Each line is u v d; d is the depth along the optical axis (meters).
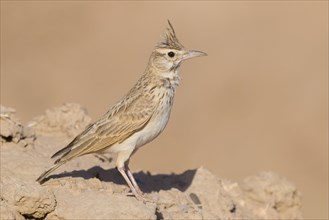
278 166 56.44
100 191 23.20
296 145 59.22
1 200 22.12
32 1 82.50
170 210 24.52
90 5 81.31
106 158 27.30
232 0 78.62
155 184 26.62
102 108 64.50
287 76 67.06
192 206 25.27
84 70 70.75
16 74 70.12
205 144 58.59
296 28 73.94
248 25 74.88
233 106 63.78
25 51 74.25
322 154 58.16
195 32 74.50
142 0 80.62
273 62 69.19
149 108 24.42
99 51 74.06
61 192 22.98
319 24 74.50
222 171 55.31
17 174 24.52
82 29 77.75
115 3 81.06
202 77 67.19
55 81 69.00
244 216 27.16
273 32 73.62
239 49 71.25
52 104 65.62
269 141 59.41
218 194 26.41
